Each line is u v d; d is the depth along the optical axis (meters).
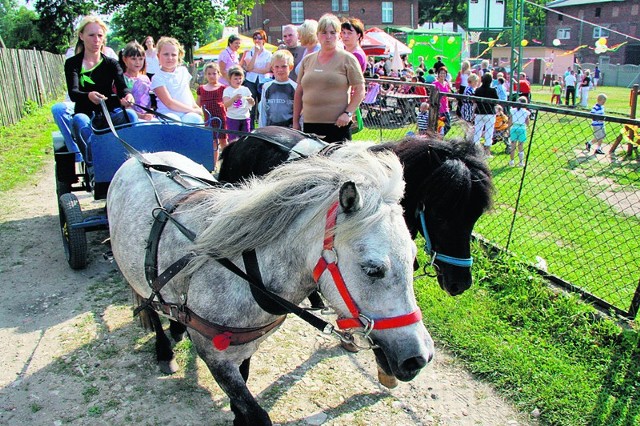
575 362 3.62
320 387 3.50
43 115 15.91
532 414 3.20
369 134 7.94
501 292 4.50
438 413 3.26
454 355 3.83
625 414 3.12
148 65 8.80
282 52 5.82
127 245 2.95
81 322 4.25
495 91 10.47
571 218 6.75
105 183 4.42
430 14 55.59
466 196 3.08
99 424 3.16
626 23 38.62
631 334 3.69
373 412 3.27
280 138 3.82
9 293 4.73
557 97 23.19
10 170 8.99
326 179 2.24
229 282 2.35
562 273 5.07
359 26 6.77
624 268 5.18
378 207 2.02
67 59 5.05
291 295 2.36
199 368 3.69
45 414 3.24
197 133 4.52
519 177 8.66
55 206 7.21
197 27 23.86
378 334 2.03
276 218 2.26
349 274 2.03
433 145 3.30
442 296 4.51
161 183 3.05
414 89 10.74
